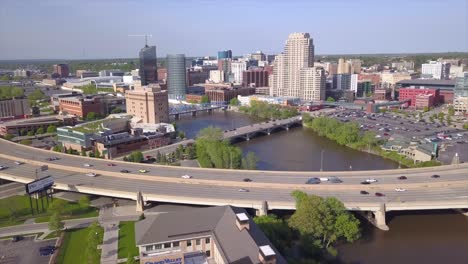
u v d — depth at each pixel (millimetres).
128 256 123875
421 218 173125
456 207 165375
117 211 179250
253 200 172125
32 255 139000
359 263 136375
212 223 122062
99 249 141375
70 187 195125
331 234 142750
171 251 116000
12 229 160250
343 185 186750
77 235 154500
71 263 133250
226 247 107375
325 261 136750
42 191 181500
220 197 176875
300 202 152500
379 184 188000
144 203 183125
